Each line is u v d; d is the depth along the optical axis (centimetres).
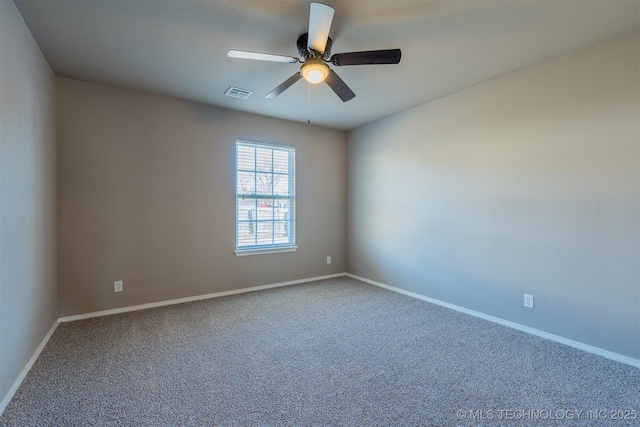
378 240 438
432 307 344
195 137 362
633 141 217
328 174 478
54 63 263
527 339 260
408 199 390
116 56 251
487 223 304
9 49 179
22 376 195
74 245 298
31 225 218
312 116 416
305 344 251
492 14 197
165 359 224
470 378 202
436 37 224
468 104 318
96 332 270
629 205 219
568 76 247
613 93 225
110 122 314
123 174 321
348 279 471
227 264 388
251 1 185
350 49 240
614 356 226
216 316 312
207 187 371
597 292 234
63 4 186
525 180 274
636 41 215
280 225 436
